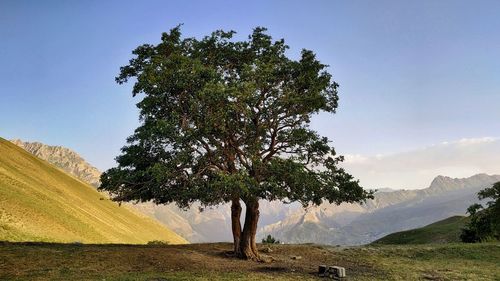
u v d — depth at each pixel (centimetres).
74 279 2027
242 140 2914
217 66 3136
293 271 2641
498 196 5306
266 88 2900
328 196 2934
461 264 3231
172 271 2422
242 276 2342
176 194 2658
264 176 2725
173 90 2675
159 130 2484
